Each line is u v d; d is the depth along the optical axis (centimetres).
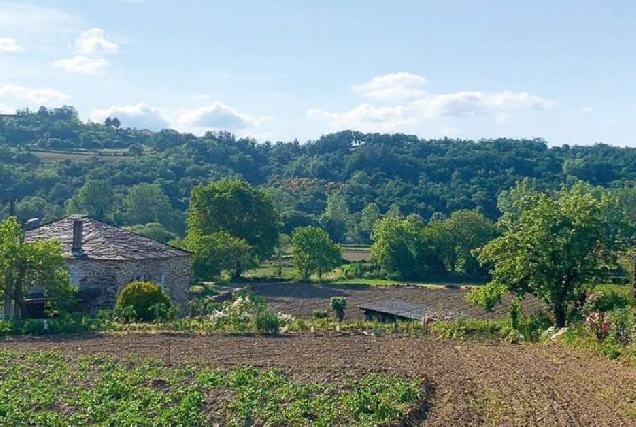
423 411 1755
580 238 3569
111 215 10181
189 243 7031
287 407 1788
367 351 2739
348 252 10744
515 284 3744
